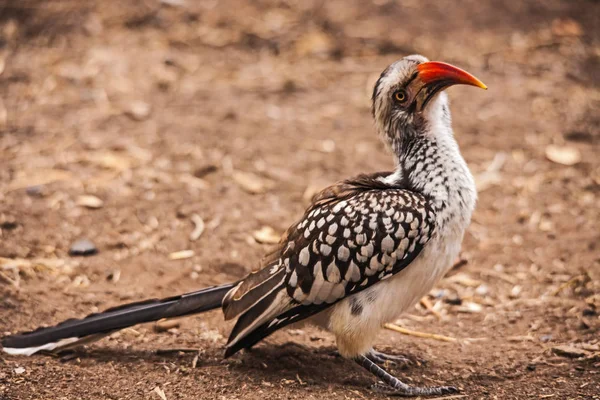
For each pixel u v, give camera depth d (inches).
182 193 481.1
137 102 596.1
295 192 488.7
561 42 704.4
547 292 395.9
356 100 611.2
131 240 434.3
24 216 448.1
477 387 315.9
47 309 365.7
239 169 511.2
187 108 590.6
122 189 482.3
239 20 727.7
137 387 308.8
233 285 319.9
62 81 621.6
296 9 749.3
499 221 465.4
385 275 303.4
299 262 306.2
